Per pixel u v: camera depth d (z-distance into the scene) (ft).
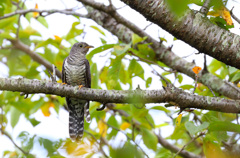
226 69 31.63
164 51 34.60
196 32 20.54
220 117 30.12
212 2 20.35
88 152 24.49
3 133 33.12
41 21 36.86
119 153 15.66
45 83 21.97
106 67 31.73
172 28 20.58
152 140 34.68
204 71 32.45
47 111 39.06
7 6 40.45
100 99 22.25
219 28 20.86
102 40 32.22
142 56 31.96
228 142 29.12
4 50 40.50
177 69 34.14
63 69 35.47
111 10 33.06
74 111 35.17
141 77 32.91
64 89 22.25
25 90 21.63
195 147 36.58
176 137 32.94
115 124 37.65
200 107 22.21
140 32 34.68
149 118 37.47
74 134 34.37
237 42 20.56
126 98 22.07
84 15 34.14
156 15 20.31
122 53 26.48
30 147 23.27
